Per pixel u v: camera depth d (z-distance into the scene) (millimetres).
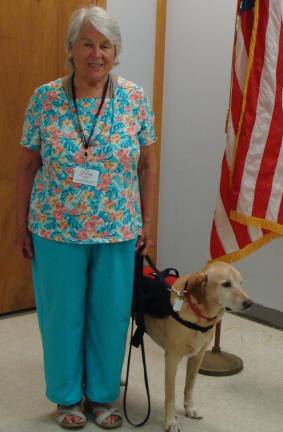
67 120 1903
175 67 3723
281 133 2430
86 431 2113
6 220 3254
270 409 2328
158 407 2311
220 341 3020
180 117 3723
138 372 2619
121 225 1995
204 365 2635
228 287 1994
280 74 2402
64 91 1915
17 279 3363
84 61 1852
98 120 1912
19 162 2029
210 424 2193
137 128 1987
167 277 2279
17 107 3174
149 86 3756
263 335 3131
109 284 2047
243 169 2471
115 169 1942
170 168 3836
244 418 2248
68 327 2051
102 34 1828
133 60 3629
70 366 2092
